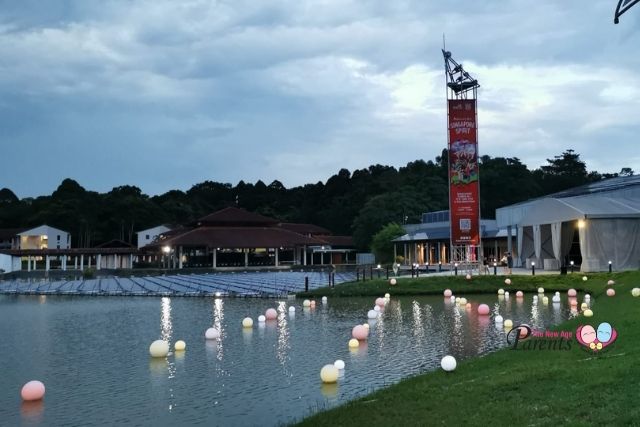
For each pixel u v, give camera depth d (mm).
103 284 60594
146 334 25781
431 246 72625
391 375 16062
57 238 112250
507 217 71500
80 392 15578
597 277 38438
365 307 34094
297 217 144625
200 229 95000
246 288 50781
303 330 25344
